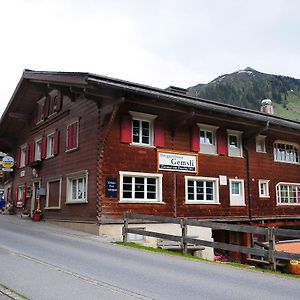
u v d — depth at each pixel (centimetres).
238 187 2161
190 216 1900
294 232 994
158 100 1688
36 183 2405
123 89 1537
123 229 1400
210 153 2050
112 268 899
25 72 2134
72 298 622
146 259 1076
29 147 2559
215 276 882
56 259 974
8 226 1817
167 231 1800
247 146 2220
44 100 2375
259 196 2234
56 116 2156
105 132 1672
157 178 1825
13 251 1063
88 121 1811
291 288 783
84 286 705
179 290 714
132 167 1748
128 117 1761
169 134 1900
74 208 1839
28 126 2633
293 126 2253
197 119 2009
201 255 1753
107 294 654
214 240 2039
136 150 1775
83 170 1783
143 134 1836
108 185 1662
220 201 2038
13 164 2698
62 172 2017
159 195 1806
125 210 1697
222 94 19600
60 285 705
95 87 1511
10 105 2483
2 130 2780
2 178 3441
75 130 1909
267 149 2344
